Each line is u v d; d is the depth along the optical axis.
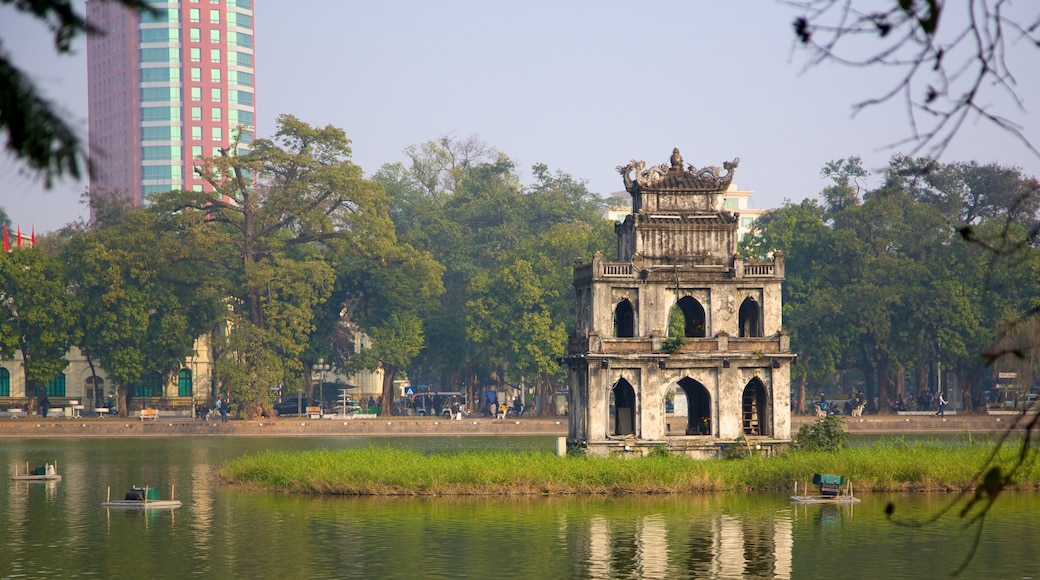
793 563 47.62
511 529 55.81
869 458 69.31
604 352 77.75
